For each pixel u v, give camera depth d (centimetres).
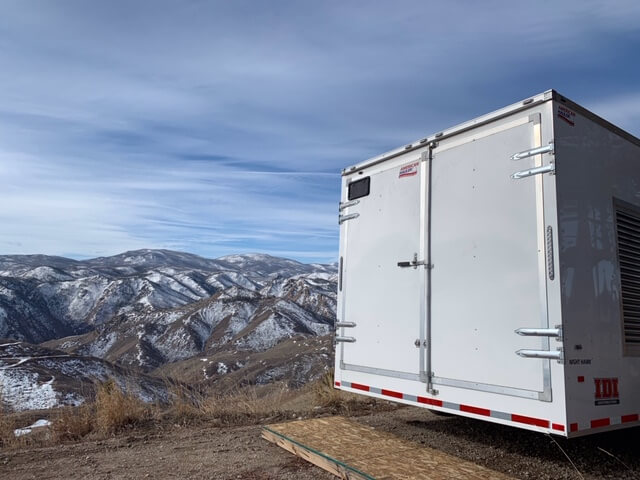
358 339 591
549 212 411
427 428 635
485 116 471
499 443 557
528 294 418
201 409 744
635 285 476
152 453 532
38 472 472
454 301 480
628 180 491
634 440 562
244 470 457
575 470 464
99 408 686
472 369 455
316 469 455
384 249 570
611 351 429
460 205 488
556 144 416
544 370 398
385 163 585
